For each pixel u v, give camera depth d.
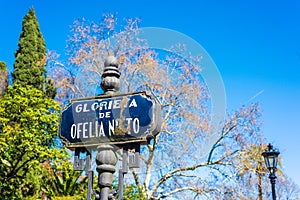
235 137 18.95
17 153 14.59
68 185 16.17
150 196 17.92
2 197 15.10
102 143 2.88
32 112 14.48
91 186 2.93
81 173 16.50
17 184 15.53
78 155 2.99
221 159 18.84
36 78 22.62
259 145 18.95
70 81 17.23
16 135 14.34
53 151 14.47
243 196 18.52
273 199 9.92
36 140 14.38
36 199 15.54
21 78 22.38
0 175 14.91
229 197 18.75
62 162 14.83
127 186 15.05
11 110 15.11
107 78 3.08
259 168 18.56
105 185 2.88
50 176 16.41
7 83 21.77
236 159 18.89
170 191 18.81
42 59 23.00
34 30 24.23
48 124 14.97
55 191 16.17
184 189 18.81
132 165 2.80
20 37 23.92
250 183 18.91
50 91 22.06
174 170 18.30
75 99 3.03
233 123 18.80
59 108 15.68
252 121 19.16
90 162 2.96
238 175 18.84
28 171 15.16
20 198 15.41
